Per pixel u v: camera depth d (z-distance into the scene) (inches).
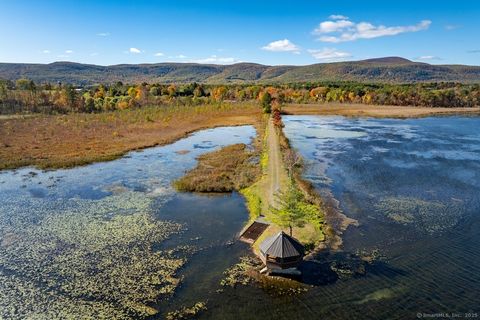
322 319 862.5
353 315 877.2
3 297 933.8
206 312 882.1
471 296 954.7
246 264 1093.1
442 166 2206.0
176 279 1017.5
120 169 2170.3
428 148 2743.6
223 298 935.0
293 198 1218.0
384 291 970.7
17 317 861.8
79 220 1414.9
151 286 986.1
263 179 1871.3
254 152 2596.0
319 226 1326.3
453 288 987.9
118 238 1266.0
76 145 2797.7
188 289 972.6
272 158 2297.0
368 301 928.9
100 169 2169.0
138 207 1557.6
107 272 1053.2
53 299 928.9
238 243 1229.1
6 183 1882.4
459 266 1098.1
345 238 1267.2
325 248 1190.9
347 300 931.3
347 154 2536.9
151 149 2773.1
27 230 1323.8
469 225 1382.9
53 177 1999.3
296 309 895.1
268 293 955.3
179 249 1189.1
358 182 1889.8
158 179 1967.3
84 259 1124.5
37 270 1061.1
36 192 1743.4
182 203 1611.7
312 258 1127.0
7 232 1305.4
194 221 1413.6
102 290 968.3
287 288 976.9
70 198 1663.4
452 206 1568.7
